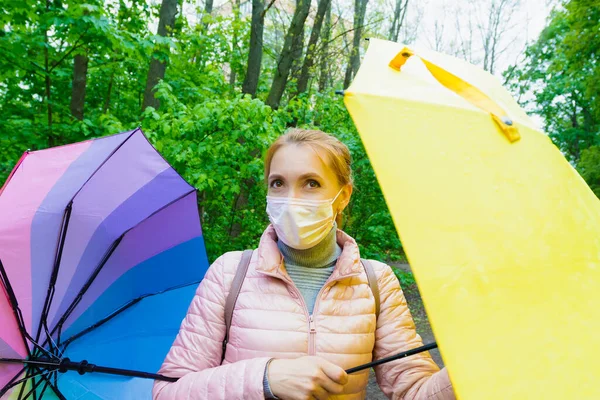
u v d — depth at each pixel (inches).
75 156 76.6
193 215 91.8
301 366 39.5
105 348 72.1
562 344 26.0
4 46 177.9
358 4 503.5
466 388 24.2
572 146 774.5
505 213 29.3
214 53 359.9
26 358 61.8
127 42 178.1
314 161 49.8
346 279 50.9
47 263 65.7
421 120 31.4
